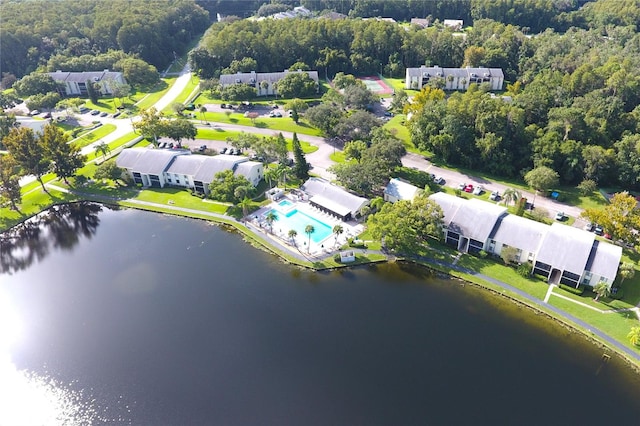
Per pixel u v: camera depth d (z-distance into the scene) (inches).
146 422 2539.4
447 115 5580.7
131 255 4111.7
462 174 5467.5
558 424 2495.1
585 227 4328.3
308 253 4057.6
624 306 3348.9
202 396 2684.5
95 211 4921.3
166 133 5930.1
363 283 3688.5
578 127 5398.6
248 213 4699.8
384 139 5383.9
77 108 7431.1
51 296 3595.0
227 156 5521.7
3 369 2896.2
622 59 7736.2
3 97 7564.0
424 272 3814.0
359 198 4655.5
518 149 5428.2
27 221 4805.6
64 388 2758.4
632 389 2731.3
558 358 2945.4
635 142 5059.1
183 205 4913.9
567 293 3501.5
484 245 3939.5
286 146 5885.8
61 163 5206.7
